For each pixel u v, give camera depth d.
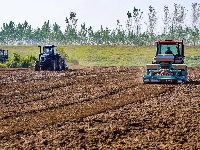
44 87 35.16
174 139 16.56
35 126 19.09
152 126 18.94
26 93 31.20
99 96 28.92
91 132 17.81
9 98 28.59
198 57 145.38
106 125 19.17
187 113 21.84
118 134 17.48
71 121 20.12
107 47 199.62
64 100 27.23
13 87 35.25
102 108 23.70
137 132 17.89
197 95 29.12
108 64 126.44
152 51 181.12
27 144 15.97
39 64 61.69
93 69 65.31
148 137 16.95
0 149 15.22
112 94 30.28
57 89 33.81
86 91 32.09
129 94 29.89
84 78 44.44
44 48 62.94
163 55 38.66
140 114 21.70
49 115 21.77
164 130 18.16
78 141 16.36
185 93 30.36
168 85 36.00
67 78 44.62
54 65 61.88
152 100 26.70
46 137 17.00
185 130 17.97
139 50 186.12
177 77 37.59
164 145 15.66
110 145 15.79
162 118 20.55
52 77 46.06
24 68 72.62
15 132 18.02
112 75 48.97
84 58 153.62
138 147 15.40
